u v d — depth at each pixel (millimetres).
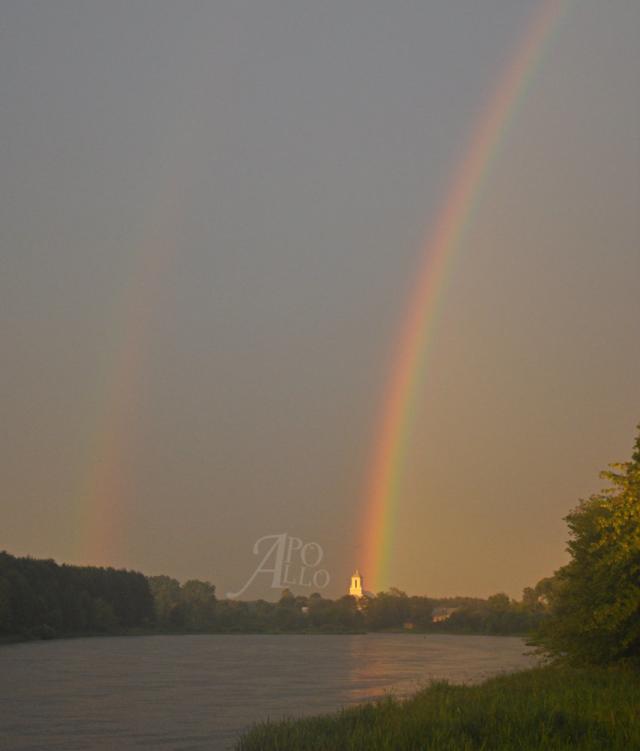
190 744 40562
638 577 46156
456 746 26875
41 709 55750
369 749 27719
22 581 160750
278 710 54781
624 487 46094
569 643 52312
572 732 28875
